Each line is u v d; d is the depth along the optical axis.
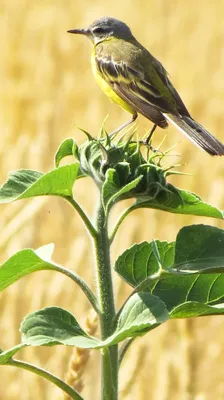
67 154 6.90
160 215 17.75
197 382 12.67
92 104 27.34
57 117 25.77
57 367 12.59
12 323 13.53
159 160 6.57
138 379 12.63
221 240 6.62
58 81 30.59
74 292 14.34
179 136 22.45
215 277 6.85
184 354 12.51
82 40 35.12
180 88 29.66
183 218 17.70
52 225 17.12
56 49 34.06
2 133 23.72
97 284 6.48
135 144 6.65
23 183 6.44
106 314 6.43
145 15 39.50
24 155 19.30
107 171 6.27
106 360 6.44
